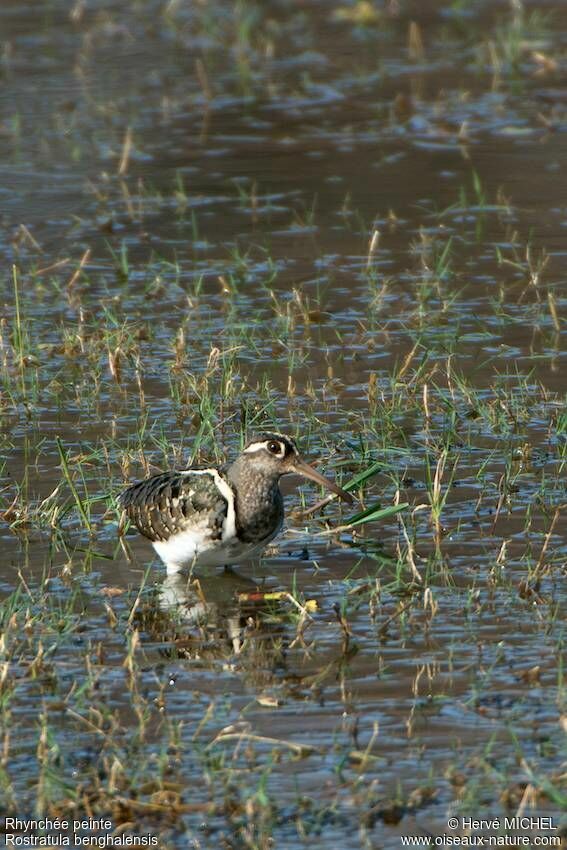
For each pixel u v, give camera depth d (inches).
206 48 1262.3
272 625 437.4
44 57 1238.3
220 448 563.5
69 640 428.8
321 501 514.6
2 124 1051.3
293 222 851.4
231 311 714.2
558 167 933.2
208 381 633.6
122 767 352.8
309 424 584.4
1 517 513.3
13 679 398.0
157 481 475.8
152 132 1032.8
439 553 477.1
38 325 712.4
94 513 525.7
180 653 419.8
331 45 1266.0
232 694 393.7
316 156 973.8
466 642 418.0
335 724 375.6
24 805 346.9
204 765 358.3
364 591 455.5
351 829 332.8
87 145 1007.6
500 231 825.5
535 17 1270.9
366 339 681.6
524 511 507.5
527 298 729.0
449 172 932.6
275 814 338.3
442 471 511.5
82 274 775.1
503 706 380.8
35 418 606.9
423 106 1071.0
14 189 919.0
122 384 643.5
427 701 385.4
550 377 631.8
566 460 546.9
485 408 592.7
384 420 586.6
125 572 478.6
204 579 472.1
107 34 1315.2
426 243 803.4
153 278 769.6
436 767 354.0
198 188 917.8
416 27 1236.5
